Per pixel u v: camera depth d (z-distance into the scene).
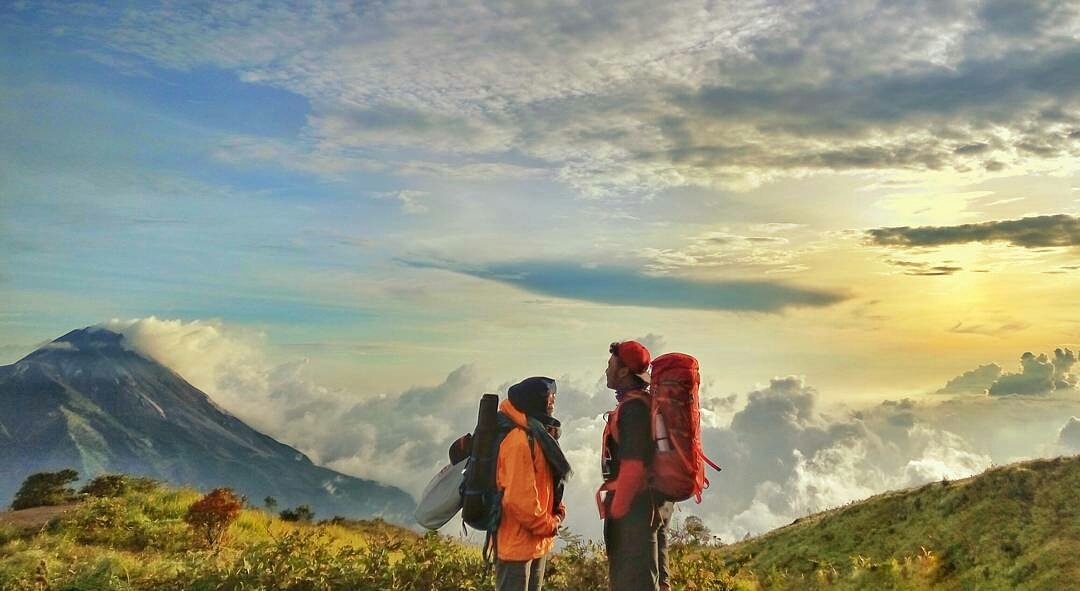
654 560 4.77
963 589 18.44
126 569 7.61
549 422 4.77
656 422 4.79
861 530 27.00
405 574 6.95
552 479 4.74
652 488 4.77
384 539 7.57
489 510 4.66
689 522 8.08
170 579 7.17
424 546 7.29
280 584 6.79
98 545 12.94
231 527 15.30
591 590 6.95
